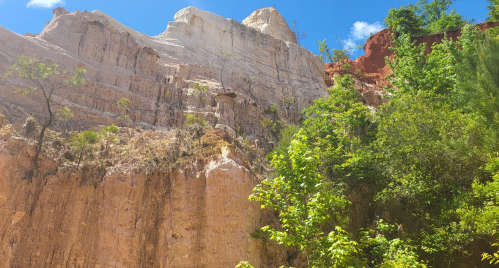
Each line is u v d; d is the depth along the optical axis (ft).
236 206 60.03
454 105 83.15
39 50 94.27
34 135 67.97
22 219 55.72
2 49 88.53
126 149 70.23
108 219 57.98
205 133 72.23
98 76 99.45
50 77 87.66
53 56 95.50
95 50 107.14
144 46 127.75
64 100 85.20
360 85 190.08
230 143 71.41
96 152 68.54
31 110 79.00
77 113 83.92
